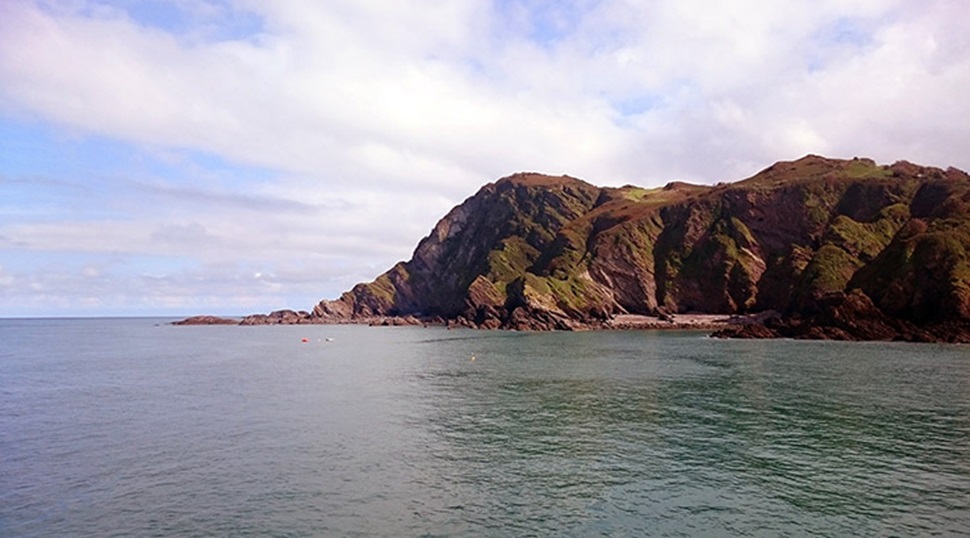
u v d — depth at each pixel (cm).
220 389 6612
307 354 11475
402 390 6406
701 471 3319
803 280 17400
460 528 2561
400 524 2606
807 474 3259
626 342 13400
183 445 3962
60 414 5097
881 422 4512
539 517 2678
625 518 2661
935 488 3028
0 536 2514
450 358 10150
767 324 16212
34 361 10438
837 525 2581
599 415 4866
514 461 3538
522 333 17838
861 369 7706
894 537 2459
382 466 3450
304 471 3356
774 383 6550
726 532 2516
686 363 8725
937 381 6594
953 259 12838
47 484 3166
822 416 4753
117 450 3844
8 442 4075
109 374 8231
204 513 2745
